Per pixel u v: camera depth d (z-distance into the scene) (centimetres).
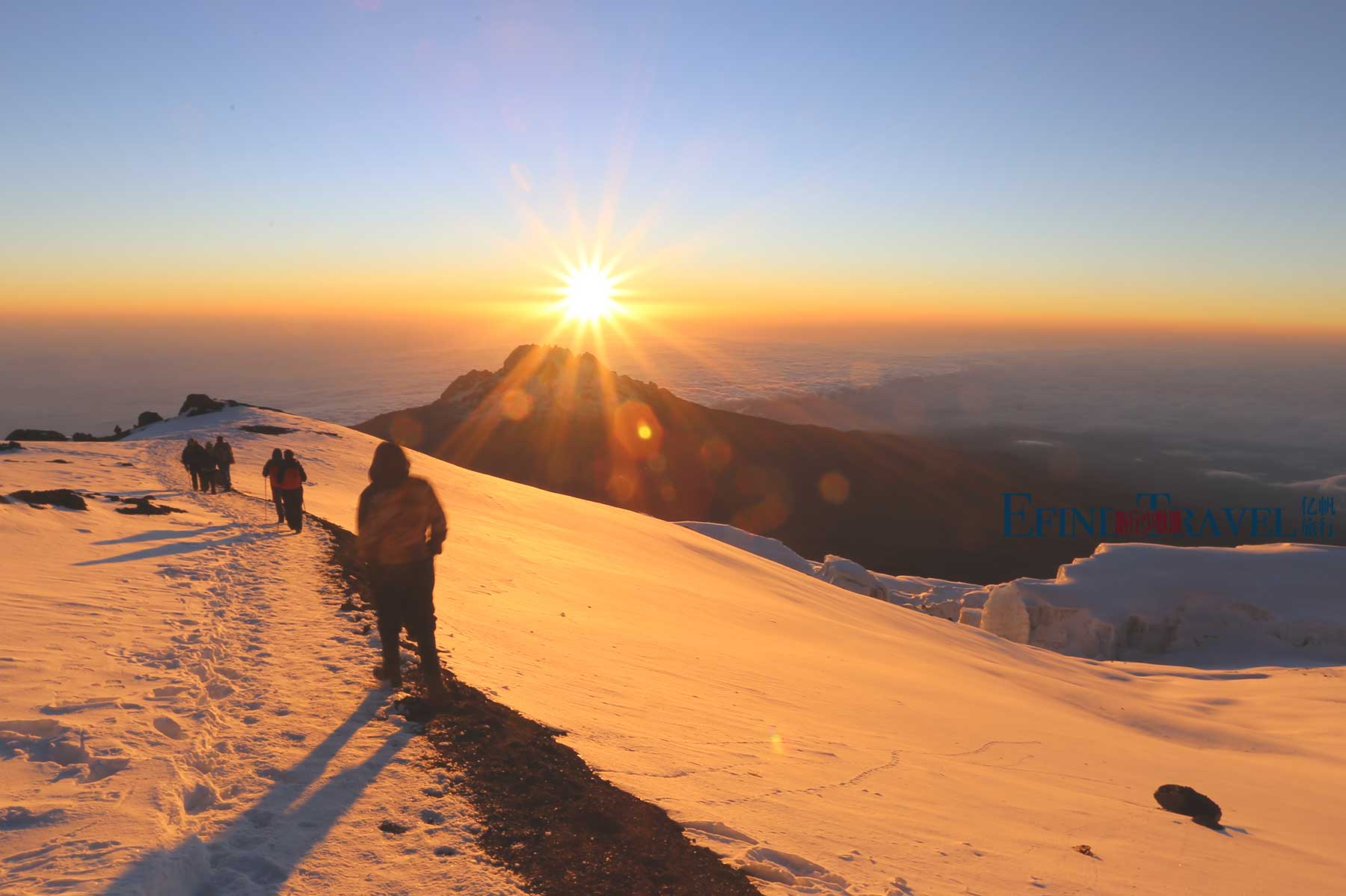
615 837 398
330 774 423
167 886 288
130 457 2964
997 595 8050
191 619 759
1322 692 4362
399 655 618
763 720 909
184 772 400
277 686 571
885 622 3450
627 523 4169
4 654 570
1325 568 8212
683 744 670
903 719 1237
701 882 366
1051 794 893
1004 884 480
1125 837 732
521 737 524
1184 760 1764
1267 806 1311
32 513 1279
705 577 2966
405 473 562
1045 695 2741
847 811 573
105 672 561
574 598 1591
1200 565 8406
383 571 550
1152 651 7512
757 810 511
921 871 461
